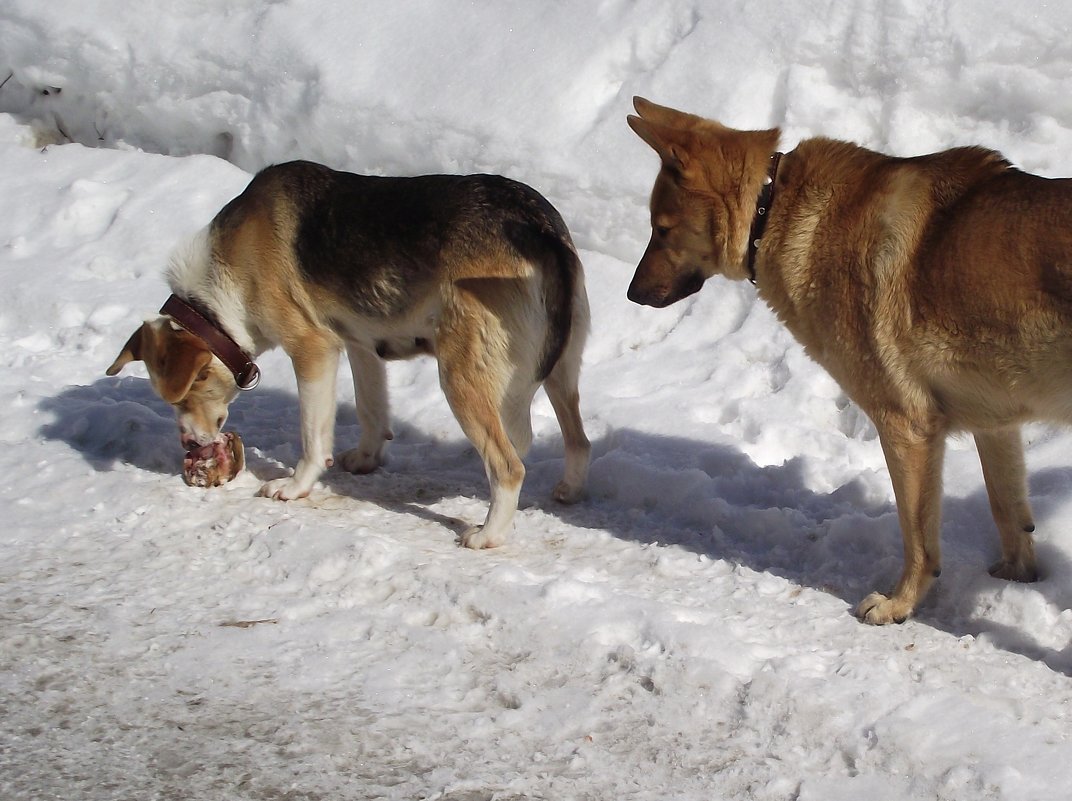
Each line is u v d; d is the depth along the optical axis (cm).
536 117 441
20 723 307
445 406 402
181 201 470
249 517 360
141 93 492
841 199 330
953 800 291
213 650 321
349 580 339
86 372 423
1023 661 318
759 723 305
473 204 352
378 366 379
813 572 343
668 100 433
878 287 324
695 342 413
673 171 340
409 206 357
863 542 347
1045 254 311
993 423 323
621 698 311
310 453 370
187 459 372
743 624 327
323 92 462
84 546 351
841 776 296
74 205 473
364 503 371
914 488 326
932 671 315
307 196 366
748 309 413
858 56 421
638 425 387
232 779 297
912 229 322
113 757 301
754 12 433
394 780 297
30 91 514
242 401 416
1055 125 403
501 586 333
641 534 357
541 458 388
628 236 430
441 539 356
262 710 309
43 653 321
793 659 316
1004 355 316
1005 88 407
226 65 479
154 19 493
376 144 457
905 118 415
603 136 434
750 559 348
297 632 326
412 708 310
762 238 337
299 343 369
